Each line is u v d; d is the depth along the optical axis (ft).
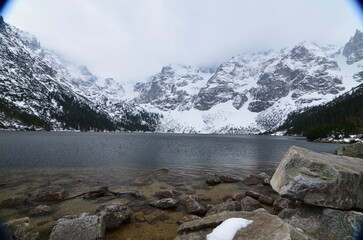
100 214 32.96
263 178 70.18
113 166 94.43
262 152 171.32
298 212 29.17
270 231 18.01
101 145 211.61
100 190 52.08
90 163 101.45
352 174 26.50
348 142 277.64
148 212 40.98
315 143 291.79
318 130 361.51
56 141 240.94
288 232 17.40
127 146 209.05
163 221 36.81
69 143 222.89
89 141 263.29
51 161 104.32
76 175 74.08
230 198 50.34
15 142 210.59
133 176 74.13
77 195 50.72
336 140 307.58
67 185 60.34
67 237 25.90
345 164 30.09
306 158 28.71
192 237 21.43
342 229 24.53
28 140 240.12
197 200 48.37
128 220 36.47
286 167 29.81
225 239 18.42
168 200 44.29
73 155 129.29
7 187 57.16
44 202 45.34
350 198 26.04
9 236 26.07
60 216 38.24
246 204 40.81
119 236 31.17
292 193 27.07
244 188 61.00
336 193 25.48
